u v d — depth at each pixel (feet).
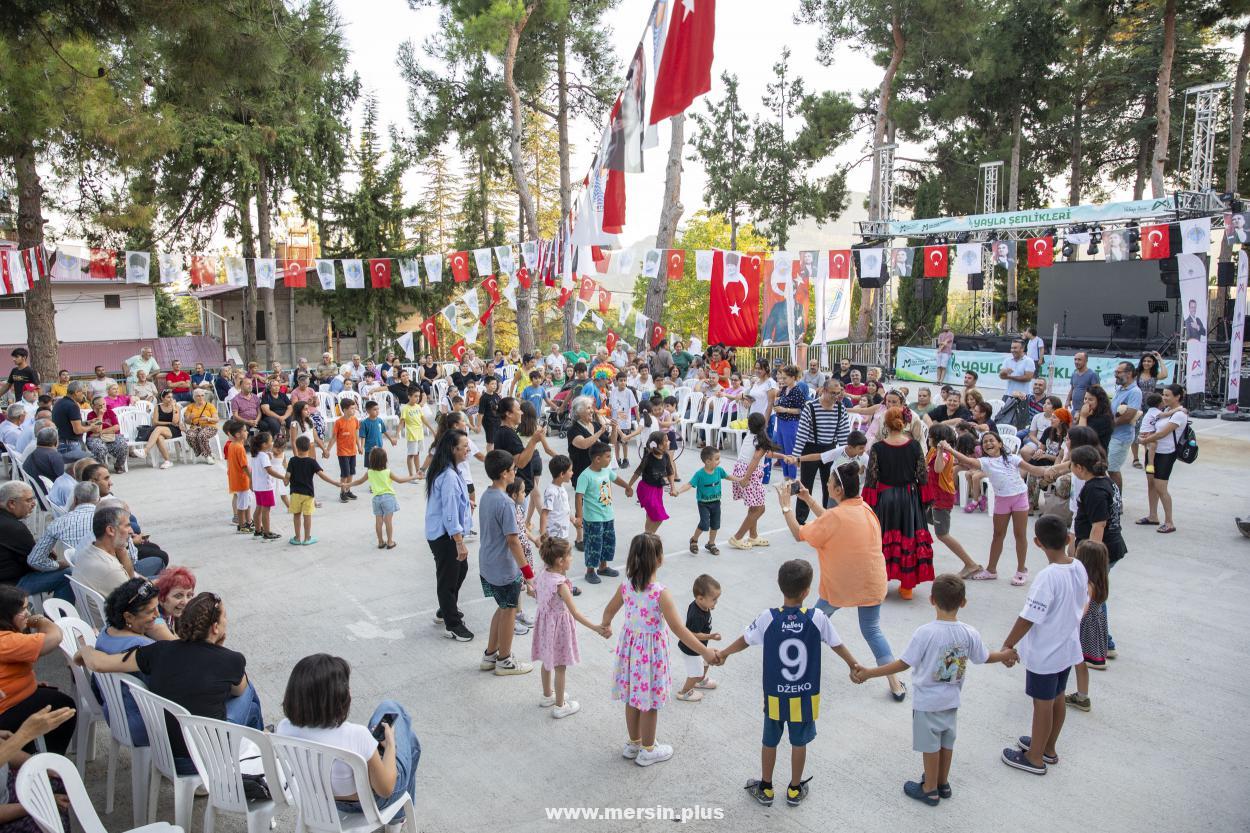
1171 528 31.09
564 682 18.22
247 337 92.43
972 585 25.84
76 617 16.40
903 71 102.73
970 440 25.91
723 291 49.39
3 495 20.30
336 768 11.99
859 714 18.17
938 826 14.24
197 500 38.99
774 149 121.39
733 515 35.17
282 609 24.91
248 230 88.58
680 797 15.23
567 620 18.13
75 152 46.34
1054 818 14.43
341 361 118.32
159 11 24.41
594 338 151.84
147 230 76.38
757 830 14.20
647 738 16.21
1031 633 15.51
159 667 13.35
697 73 21.45
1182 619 23.21
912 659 14.66
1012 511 25.38
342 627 23.52
